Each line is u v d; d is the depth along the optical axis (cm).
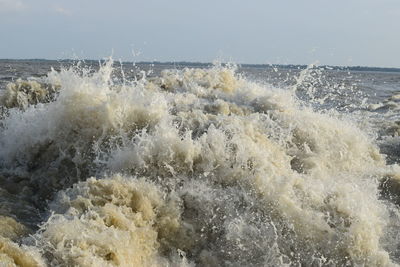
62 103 689
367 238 525
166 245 501
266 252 509
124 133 659
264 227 526
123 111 674
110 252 411
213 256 507
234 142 612
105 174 557
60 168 661
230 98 898
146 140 595
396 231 575
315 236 528
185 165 588
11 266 361
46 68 4009
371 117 1218
